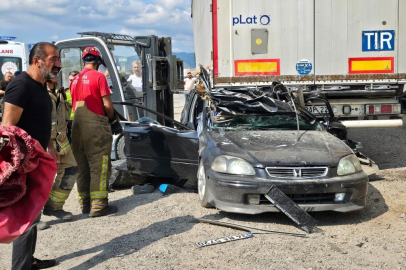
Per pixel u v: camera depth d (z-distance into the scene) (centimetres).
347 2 768
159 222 539
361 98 799
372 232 493
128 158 702
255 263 416
